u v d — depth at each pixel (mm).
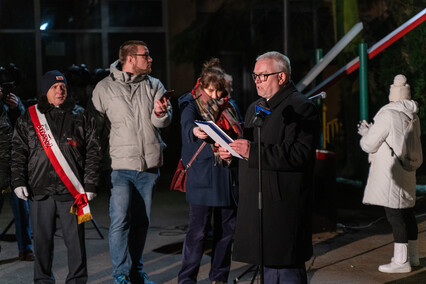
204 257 5781
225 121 4480
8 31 13898
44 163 4289
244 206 3477
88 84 6992
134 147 4641
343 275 5121
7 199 9766
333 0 11031
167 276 5219
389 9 10820
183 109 4508
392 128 4996
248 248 3439
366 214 7707
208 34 11898
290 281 3461
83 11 14234
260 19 13148
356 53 10570
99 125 4703
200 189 4398
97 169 4352
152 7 14312
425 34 10062
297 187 3381
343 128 12414
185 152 4500
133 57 4691
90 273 5359
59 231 7062
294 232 3389
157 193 9914
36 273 4438
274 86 3461
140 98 4711
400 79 5105
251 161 3324
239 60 14289
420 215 7523
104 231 7137
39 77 14062
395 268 5152
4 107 4887
